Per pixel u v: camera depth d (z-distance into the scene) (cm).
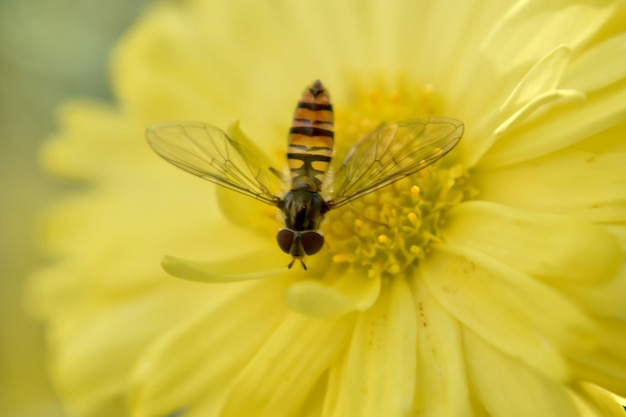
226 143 11
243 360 11
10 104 15
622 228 10
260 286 11
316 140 11
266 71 12
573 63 10
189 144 11
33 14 15
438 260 11
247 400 11
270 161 11
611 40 10
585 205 10
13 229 16
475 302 10
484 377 10
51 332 12
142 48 12
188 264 10
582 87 10
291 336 11
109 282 12
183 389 11
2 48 15
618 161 10
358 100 12
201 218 12
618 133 10
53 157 13
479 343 10
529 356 10
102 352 12
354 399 10
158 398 11
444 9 11
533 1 11
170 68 12
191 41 12
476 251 10
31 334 15
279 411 11
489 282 10
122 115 13
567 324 10
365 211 11
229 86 12
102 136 13
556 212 10
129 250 12
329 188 11
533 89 10
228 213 11
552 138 10
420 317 11
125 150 12
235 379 11
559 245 10
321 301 10
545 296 10
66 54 15
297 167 11
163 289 12
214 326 11
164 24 12
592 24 10
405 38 11
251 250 11
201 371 11
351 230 11
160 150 11
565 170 10
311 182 11
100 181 13
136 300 12
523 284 10
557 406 10
